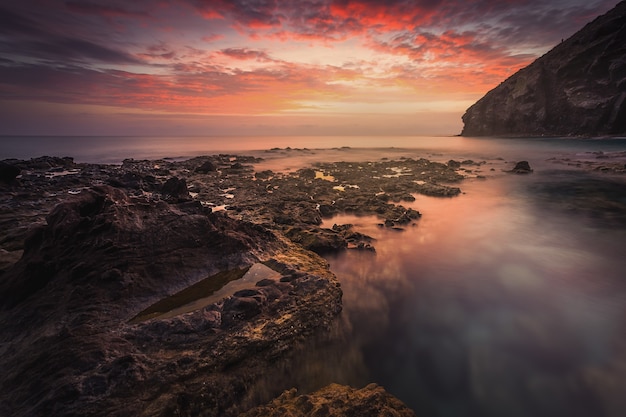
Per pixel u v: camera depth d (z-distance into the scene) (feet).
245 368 22.63
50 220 34.37
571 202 75.10
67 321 24.67
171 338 23.62
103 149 271.90
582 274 39.75
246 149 268.41
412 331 29.45
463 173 122.93
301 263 38.50
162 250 33.65
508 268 41.50
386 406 19.24
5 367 21.18
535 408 21.80
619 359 25.76
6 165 76.38
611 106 275.59
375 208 67.36
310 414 18.17
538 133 346.74
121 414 17.80
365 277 38.99
